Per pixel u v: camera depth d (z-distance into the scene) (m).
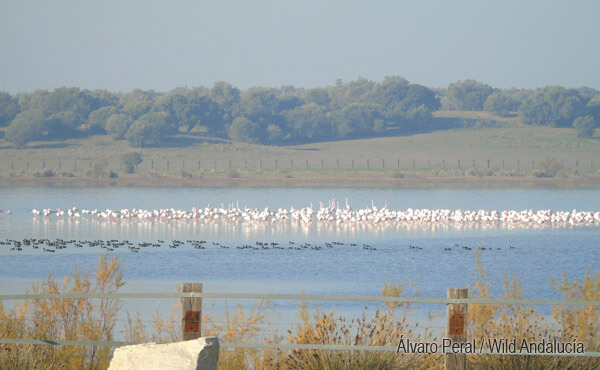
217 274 43.16
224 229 74.56
